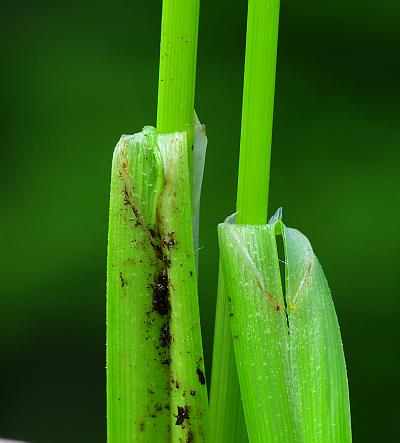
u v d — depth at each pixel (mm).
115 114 353
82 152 352
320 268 129
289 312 128
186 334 126
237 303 128
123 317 127
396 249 330
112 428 128
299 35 352
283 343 128
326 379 127
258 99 127
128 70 355
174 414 127
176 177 125
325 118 347
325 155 342
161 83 126
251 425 127
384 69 346
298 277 128
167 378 127
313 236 336
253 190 128
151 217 126
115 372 127
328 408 127
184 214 126
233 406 129
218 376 129
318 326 128
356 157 340
